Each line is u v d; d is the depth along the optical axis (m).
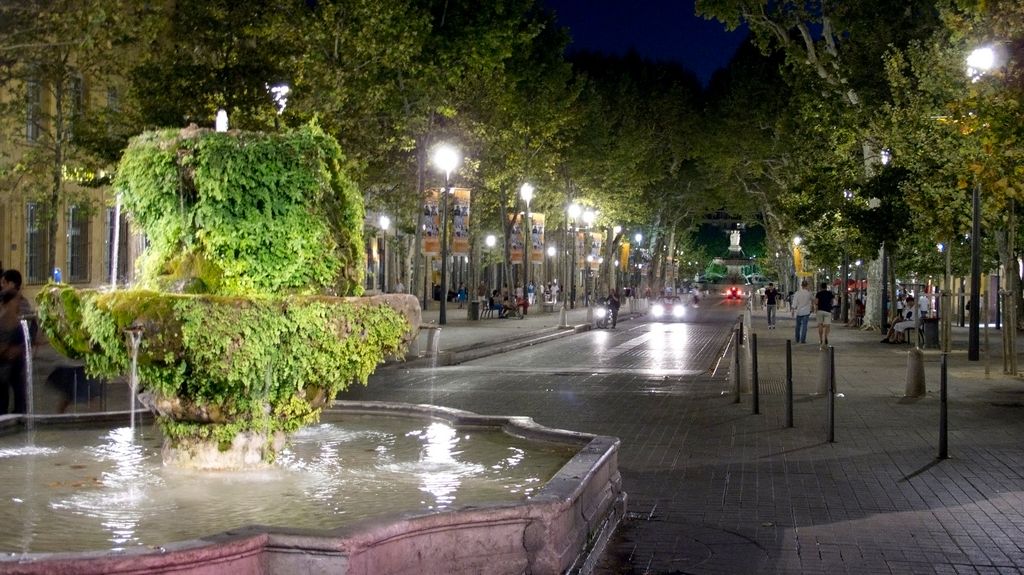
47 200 32.19
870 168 37.06
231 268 8.51
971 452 12.79
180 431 8.76
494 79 44.84
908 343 35.91
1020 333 42.00
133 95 29.70
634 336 43.78
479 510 6.57
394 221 57.22
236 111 28.34
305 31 30.97
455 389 20.47
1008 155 16.84
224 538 5.57
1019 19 15.59
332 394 8.88
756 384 16.48
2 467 9.18
